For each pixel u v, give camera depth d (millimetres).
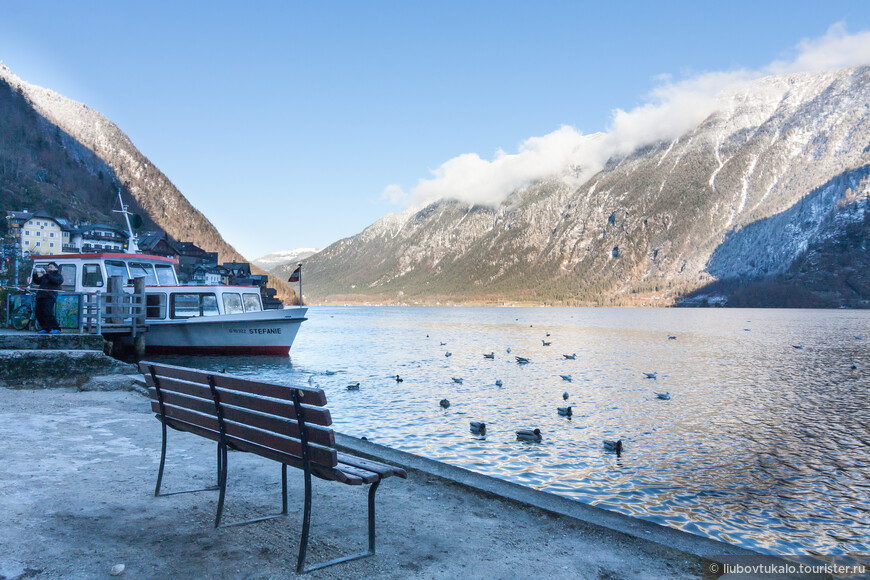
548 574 5152
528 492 7465
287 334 38906
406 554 5496
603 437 20766
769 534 12062
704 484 15320
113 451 8977
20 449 8844
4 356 15883
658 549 5793
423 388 32469
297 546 5590
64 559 5059
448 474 8133
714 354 59312
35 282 22312
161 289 35906
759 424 23828
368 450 9398
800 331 108375
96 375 16812
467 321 170250
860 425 23766
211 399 6203
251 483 7586
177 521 6121
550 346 70062
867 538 11891
